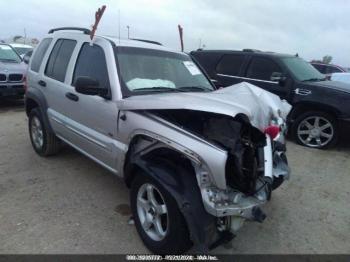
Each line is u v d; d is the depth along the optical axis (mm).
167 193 2730
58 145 5105
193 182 2684
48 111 4727
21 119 7953
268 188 2896
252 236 3467
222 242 2760
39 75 4945
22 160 5125
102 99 3562
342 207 4215
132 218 3609
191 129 2896
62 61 4531
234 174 2689
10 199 3914
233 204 2668
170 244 2811
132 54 3830
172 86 3846
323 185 4855
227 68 7840
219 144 2656
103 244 3156
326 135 6516
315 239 3482
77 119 4066
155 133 2895
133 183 3195
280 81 6934
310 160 5922
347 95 6195
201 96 3121
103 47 3811
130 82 3551
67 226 3412
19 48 16953
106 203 3922
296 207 4156
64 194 4094
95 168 4906
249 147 2764
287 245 3348
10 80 9102
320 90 6453
